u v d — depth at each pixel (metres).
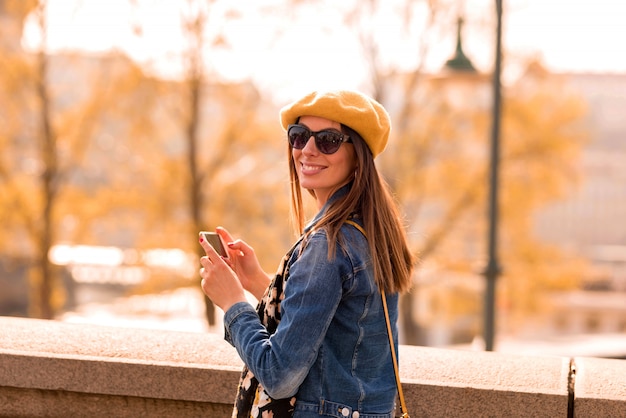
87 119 20.55
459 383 2.68
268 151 20.75
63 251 22.70
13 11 20.30
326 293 1.93
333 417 1.99
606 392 2.61
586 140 21.16
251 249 2.51
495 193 8.46
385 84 20.62
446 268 21.20
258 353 1.94
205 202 20.64
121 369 2.81
